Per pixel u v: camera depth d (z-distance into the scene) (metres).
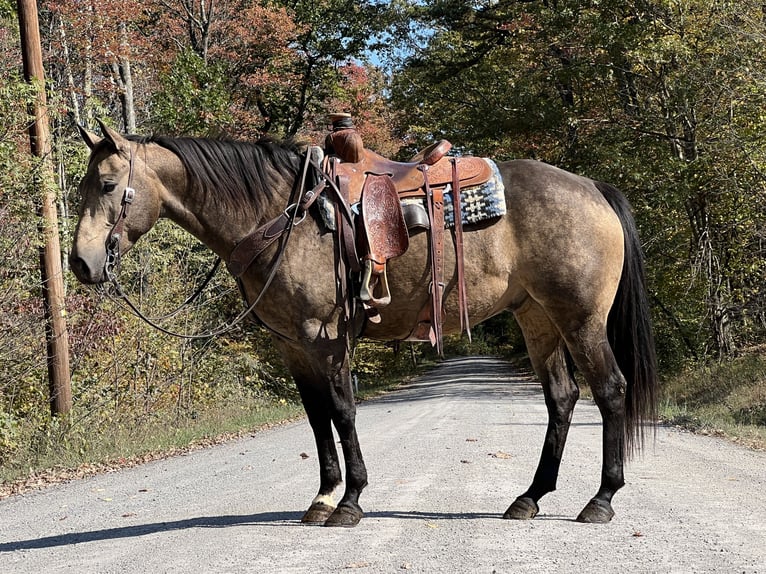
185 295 18.11
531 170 6.08
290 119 37.03
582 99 26.91
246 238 5.70
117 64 25.16
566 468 8.45
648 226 23.91
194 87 26.58
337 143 5.98
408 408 20.39
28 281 13.12
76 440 12.42
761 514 5.97
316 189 5.71
